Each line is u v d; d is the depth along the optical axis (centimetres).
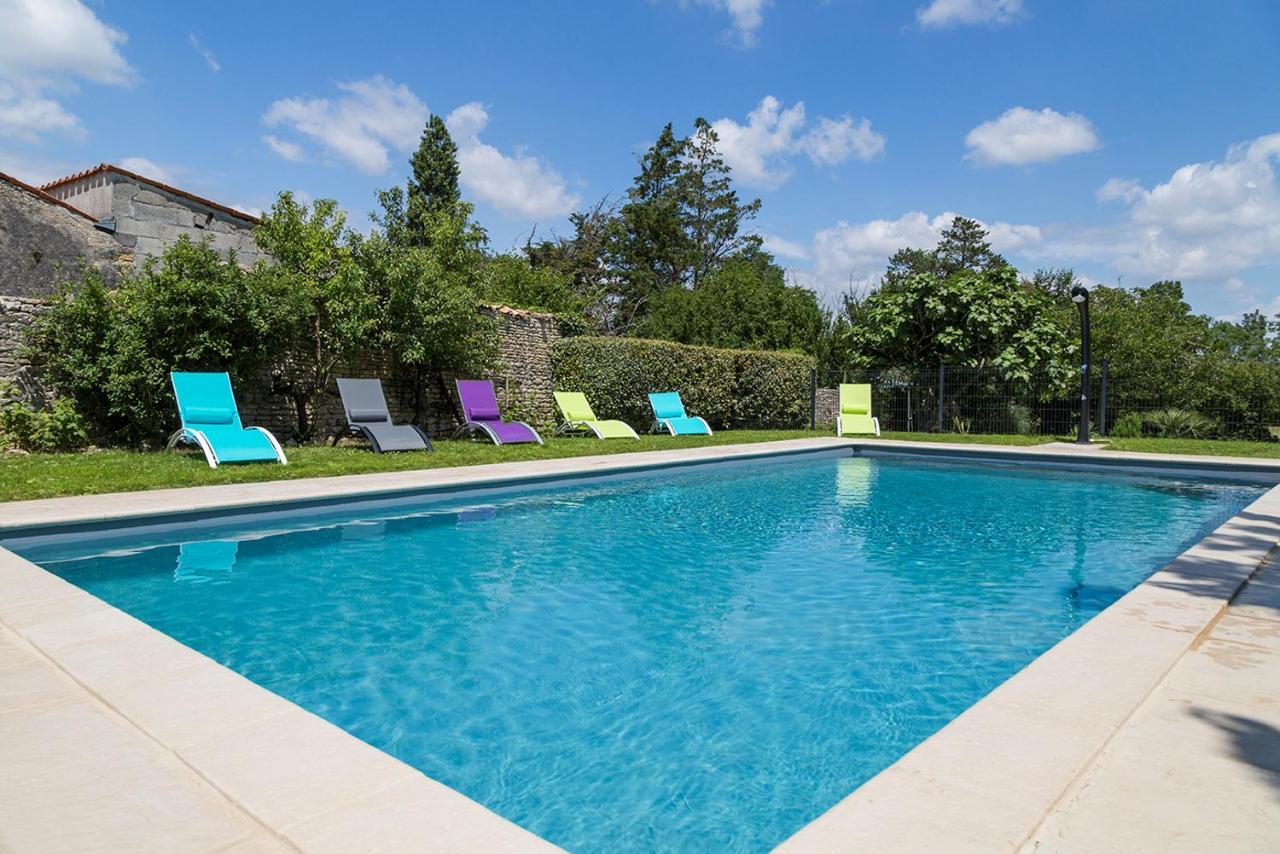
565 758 282
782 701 336
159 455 946
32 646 315
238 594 486
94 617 351
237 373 1073
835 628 438
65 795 198
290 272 1191
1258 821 188
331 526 687
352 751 223
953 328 1834
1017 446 1423
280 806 191
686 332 2628
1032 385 1745
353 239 1261
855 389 1762
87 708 254
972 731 238
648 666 377
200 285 1012
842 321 2586
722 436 1597
